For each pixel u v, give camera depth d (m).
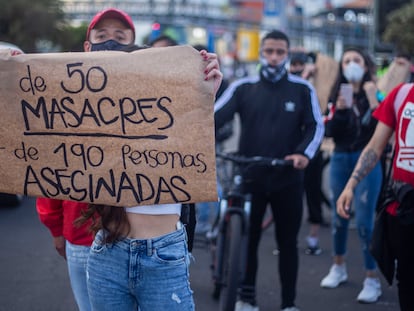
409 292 3.32
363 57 5.18
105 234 2.52
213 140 2.45
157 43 5.86
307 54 7.68
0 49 2.57
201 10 60.00
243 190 4.55
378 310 4.79
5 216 8.11
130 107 2.45
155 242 2.49
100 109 2.46
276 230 4.64
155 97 2.44
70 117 2.47
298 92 4.58
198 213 6.88
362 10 62.50
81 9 56.00
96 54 2.48
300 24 59.84
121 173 2.46
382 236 3.39
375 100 5.02
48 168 2.50
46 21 26.73
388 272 3.42
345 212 3.55
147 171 2.46
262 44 4.59
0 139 2.51
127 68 2.45
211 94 2.45
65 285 5.30
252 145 4.59
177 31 59.91
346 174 5.11
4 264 5.91
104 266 2.54
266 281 5.51
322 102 7.12
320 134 4.48
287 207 4.53
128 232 2.51
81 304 3.03
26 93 2.49
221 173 5.31
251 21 61.00
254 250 4.66
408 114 3.28
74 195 2.49
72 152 2.48
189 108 2.45
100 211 2.52
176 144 2.45
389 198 3.35
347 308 4.83
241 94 4.64
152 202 2.47
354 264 6.03
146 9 58.34
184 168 2.46
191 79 2.44
